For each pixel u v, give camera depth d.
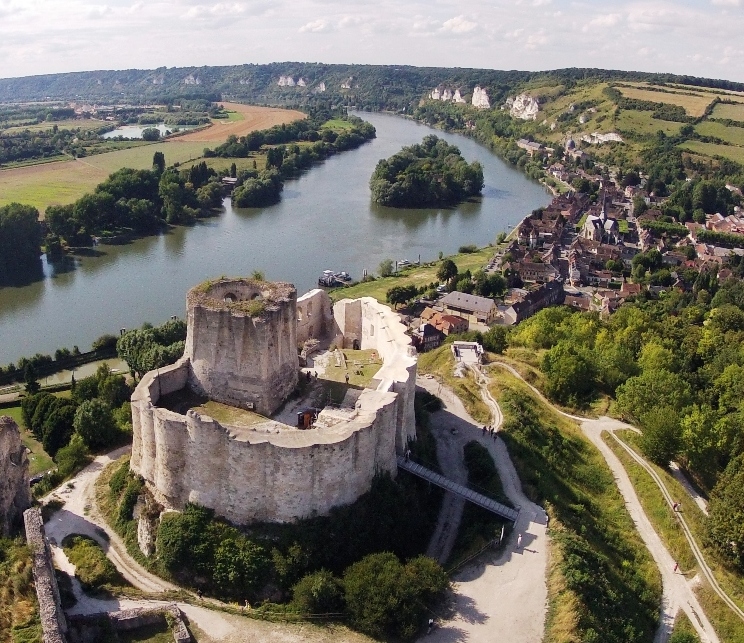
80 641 47.66
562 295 183.88
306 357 77.19
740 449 82.00
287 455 53.72
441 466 69.06
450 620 50.72
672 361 104.50
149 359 104.06
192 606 52.25
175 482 57.62
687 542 70.50
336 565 55.06
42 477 75.00
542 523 61.59
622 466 81.75
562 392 94.94
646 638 57.09
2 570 49.88
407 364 67.75
